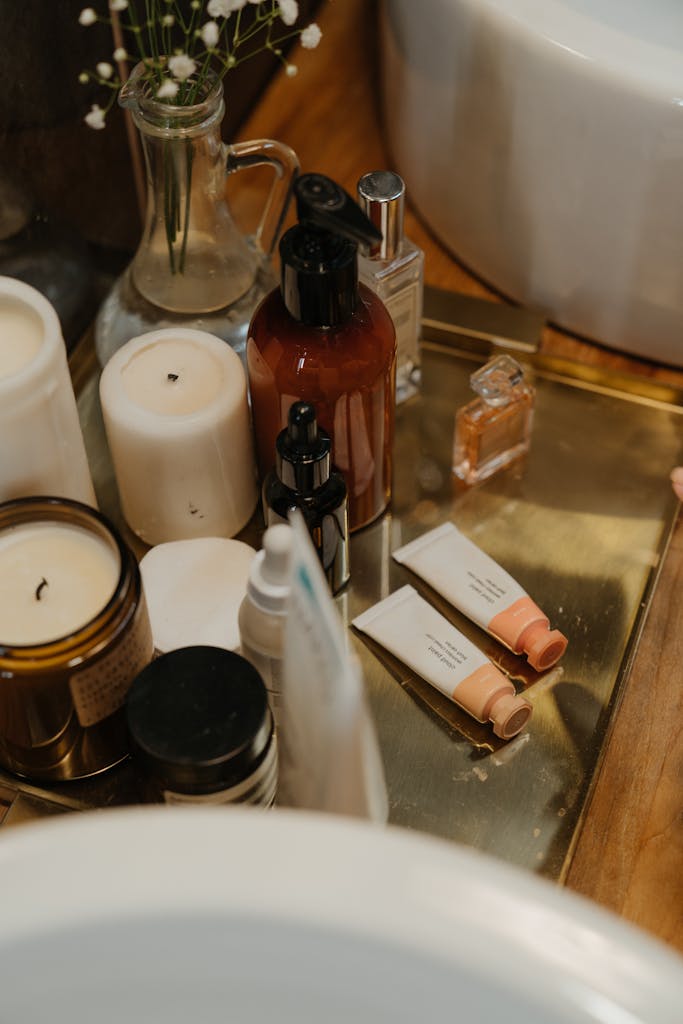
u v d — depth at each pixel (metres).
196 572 0.57
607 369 0.68
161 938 0.30
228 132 0.78
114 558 0.48
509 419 0.64
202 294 0.59
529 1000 0.29
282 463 0.51
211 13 0.52
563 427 0.67
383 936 0.29
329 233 0.49
